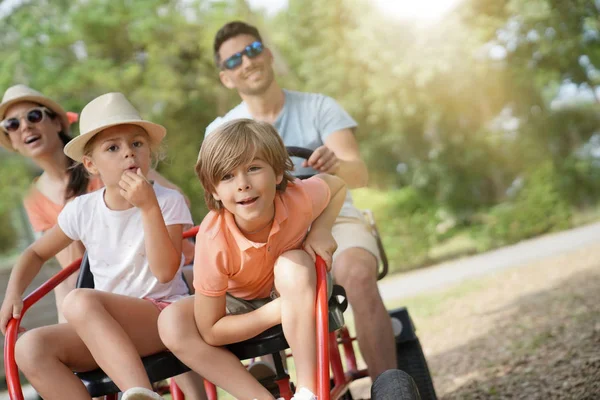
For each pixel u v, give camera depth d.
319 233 2.61
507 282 8.97
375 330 3.19
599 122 19.84
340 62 19.48
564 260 9.61
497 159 19.67
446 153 19.55
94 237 2.89
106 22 15.59
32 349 2.43
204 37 16.25
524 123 19.38
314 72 19.80
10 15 15.67
